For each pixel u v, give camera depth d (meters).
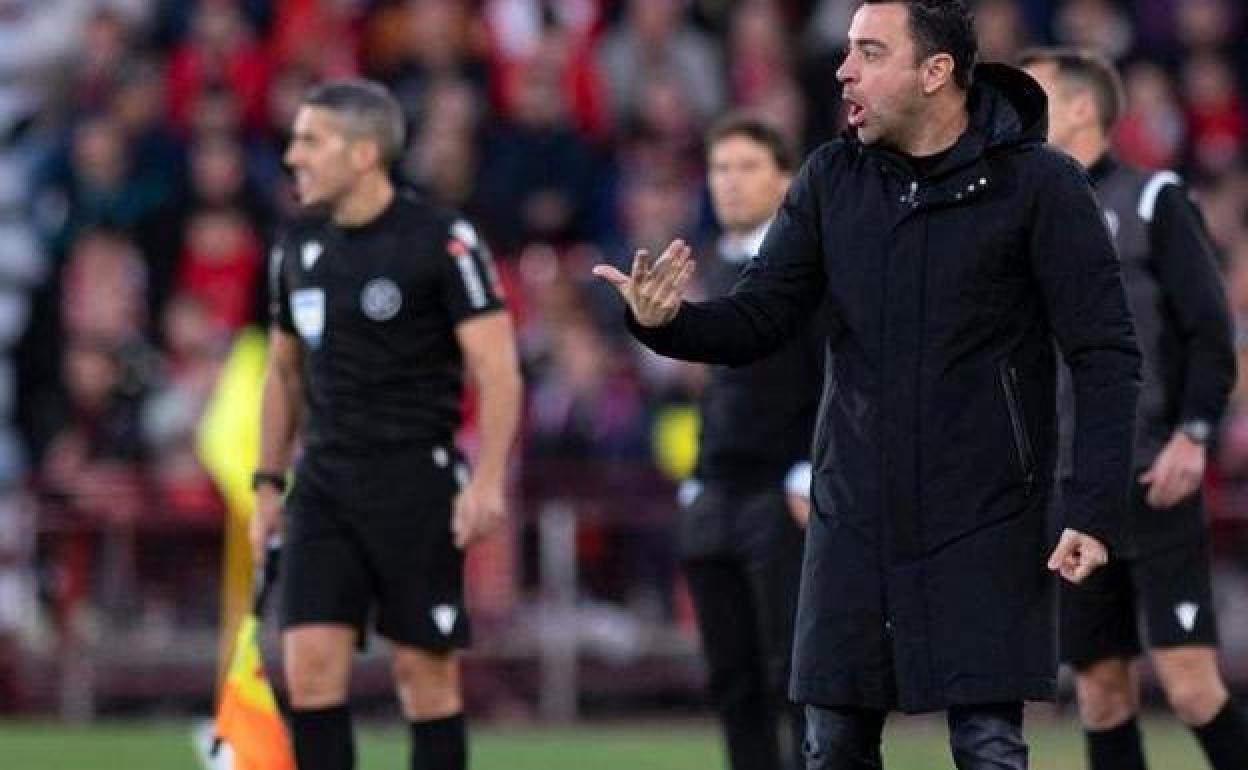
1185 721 29.16
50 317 55.28
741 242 31.50
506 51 61.19
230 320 55.28
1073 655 29.34
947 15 20.94
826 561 21.33
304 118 28.94
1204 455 28.16
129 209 56.44
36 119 61.28
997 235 20.88
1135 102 60.66
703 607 31.66
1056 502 21.38
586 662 50.97
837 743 21.53
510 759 42.38
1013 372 21.00
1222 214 58.19
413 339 28.95
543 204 57.53
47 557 49.88
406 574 28.86
